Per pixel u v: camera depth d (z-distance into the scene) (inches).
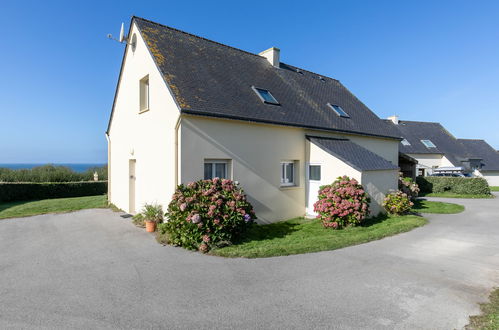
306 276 198.2
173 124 323.3
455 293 171.6
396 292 173.2
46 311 153.2
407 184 547.2
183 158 312.8
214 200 276.1
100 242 287.6
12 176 773.9
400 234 317.1
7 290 179.5
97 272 208.2
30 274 205.5
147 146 390.3
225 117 337.4
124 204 472.1
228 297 167.9
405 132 1279.5
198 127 325.1
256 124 376.8
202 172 327.6
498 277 196.2
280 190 407.5
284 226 366.6
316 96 577.0
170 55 392.5
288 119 414.9
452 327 136.0
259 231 335.3
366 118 629.6
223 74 431.5
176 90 328.8
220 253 245.1
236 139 358.0
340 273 203.5
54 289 180.2
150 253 251.1
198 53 446.6
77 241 292.2
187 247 260.5
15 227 359.6
